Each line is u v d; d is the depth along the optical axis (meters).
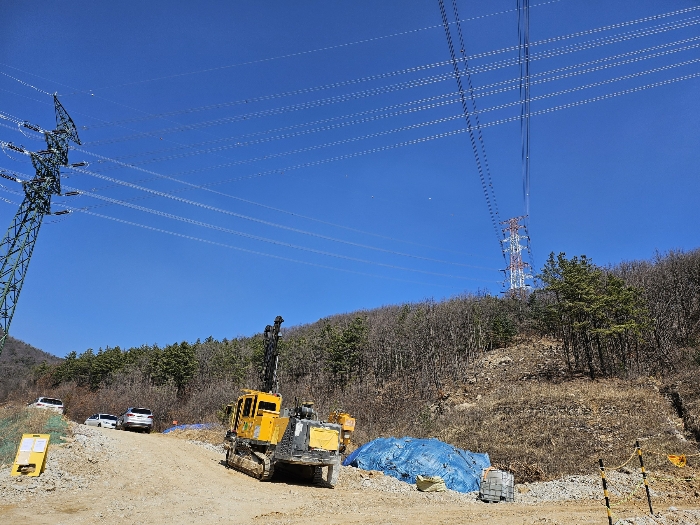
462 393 37.00
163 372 62.72
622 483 17.36
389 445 20.83
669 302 41.22
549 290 39.69
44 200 31.11
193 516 10.31
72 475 13.01
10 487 11.06
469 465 19.20
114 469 14.84
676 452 20.58
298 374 56.78
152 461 17.42
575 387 31.95
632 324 34.44
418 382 42.75
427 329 53.06
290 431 16.09
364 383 47.97
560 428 25.20
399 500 14.29
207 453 22.44
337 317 89.38
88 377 80.69
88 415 56.12
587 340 36.31
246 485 15.18
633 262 56.34
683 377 28.95
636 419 24.84
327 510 11.89
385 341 54.84
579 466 20.44
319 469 17.09
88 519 9.30
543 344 44.91
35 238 30.47
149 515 10.05
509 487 15.55
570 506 14.19
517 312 53.50
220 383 59.69
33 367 98.56
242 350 69.56
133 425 33.12
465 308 57.31
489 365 41.94
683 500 14.60
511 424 26.94
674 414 25.14
